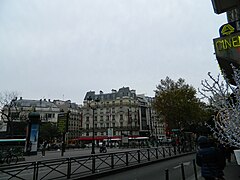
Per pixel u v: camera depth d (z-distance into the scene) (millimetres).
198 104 30922
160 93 32406
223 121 4492
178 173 10961
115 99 85125
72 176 9734
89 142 82688
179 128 30969
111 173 11281
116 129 80688
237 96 4297
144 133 84000
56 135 65875
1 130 54156
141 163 14422
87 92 94562
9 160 18203
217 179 5195
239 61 6906
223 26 7578
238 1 9062
